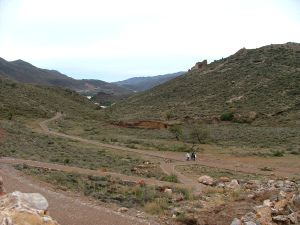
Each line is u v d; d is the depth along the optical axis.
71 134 77.06
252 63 142.50
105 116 123.12
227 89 125.06
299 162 49.31
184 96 131.25
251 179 35.91
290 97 107.44
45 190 22.36
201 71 157.12
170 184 29.08
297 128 84.50
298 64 131.25
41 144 49.97
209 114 104.12
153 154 56.09
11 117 86.50
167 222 17.73
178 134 77.44
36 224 11.04
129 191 24.25
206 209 19.75
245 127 89.81
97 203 20.61
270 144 67.62
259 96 112.12
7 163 31.27
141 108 130.12
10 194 12.23
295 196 19.33
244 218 16.70
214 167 45.59
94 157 45.78
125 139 73.69
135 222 17.45
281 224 16.44
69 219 16.86
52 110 112.62
